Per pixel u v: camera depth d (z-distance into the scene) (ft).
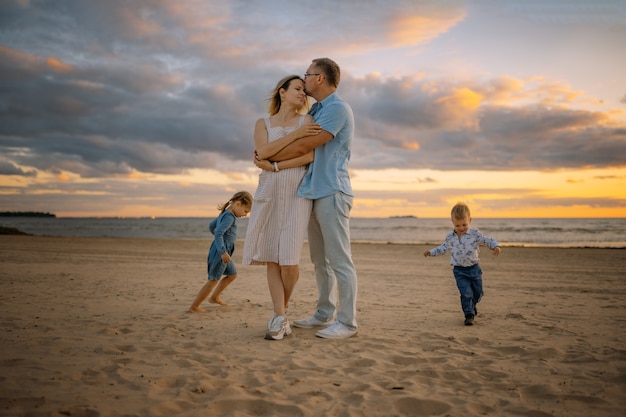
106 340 12.68
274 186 13.12
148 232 186.60
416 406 8.15
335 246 13.35
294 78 13.67
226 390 8.71
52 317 16.02
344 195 13.24
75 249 55.52
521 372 10.12
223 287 19.45
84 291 22.61
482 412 7.88
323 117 13.05
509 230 183.73
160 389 8.79
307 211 13.26
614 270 36.83
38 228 242.99
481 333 14.26
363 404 8.20
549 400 8.44
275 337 12.98
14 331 13.58
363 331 14.44
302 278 30.32
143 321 15.62
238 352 11.67
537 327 15.21
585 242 109.81
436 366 10.55
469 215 16.90
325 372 10.00
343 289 13.48
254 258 13.21
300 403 8.21
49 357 10.80
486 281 29.78
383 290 25.31
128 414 7.52
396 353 11.63
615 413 7.83
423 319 16.72
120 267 35.35
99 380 9.21
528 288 26.35
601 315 17.74
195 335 13.66
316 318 14.84
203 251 55.42
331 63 13.51
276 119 13.83
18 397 8.09
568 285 27.73
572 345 12.57
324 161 13.20
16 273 29.48
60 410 7.55
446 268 38.65
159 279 28.30
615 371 10.18
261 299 21.40
